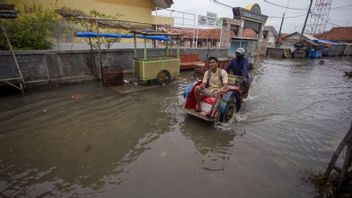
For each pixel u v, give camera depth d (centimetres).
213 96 479
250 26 2102
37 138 406
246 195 271
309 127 494
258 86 917
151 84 834
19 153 356
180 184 288
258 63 1872
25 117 500
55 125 462
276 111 597
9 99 619
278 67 1636
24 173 307
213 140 417
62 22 988
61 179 295
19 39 729
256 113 575
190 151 375
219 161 347
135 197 263
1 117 496
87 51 824
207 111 489
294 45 2753
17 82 655
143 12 1338
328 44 3381
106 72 765
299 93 818
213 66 483
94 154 358
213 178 303
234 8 1883
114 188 279
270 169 329
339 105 677
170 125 480
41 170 314
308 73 1363
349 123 527
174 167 327
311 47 2758
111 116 521
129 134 432
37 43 770
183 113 553
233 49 1673
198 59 1301
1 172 308
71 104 594
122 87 783
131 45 1302
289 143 414
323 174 311
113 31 1198
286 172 322
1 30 695
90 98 650
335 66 1884
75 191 273
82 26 1049
